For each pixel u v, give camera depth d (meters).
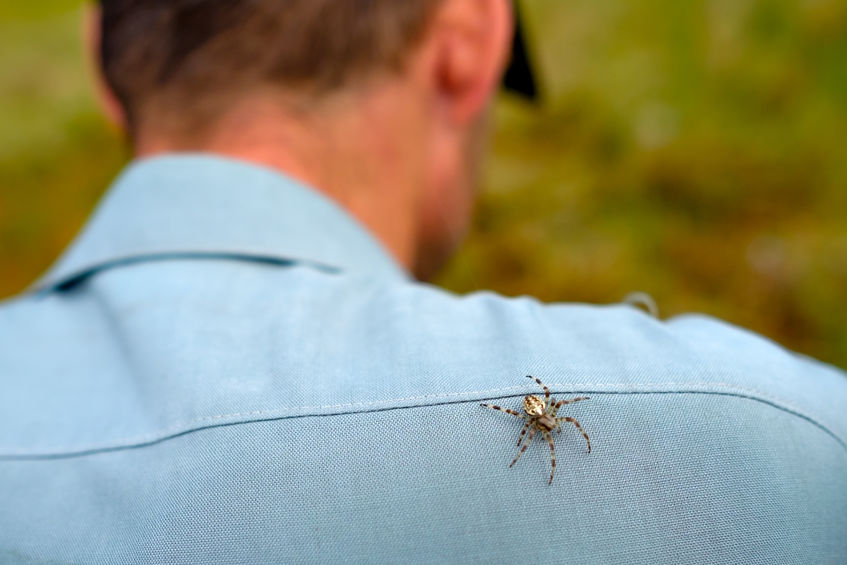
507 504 0.40
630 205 1.53
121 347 0.44
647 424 0.40
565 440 0.40
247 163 0.47
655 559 0.40
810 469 0.41
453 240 0.61
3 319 0.47
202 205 0.46
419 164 0.52
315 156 0.49
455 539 0.40
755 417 0.41
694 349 0.42
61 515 0.41
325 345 0.42
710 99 1.66
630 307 0.44
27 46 2.01
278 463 0.40
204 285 0.45
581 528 0.40
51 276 0.49
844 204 1.44
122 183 0.48
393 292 0.44
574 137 1.67
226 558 0.40
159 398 0.42
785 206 1.48
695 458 0.40
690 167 1.55
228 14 0.48
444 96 0.52
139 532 0.40
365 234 0.48
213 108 0.48
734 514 0.40
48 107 1.89
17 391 0.44
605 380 0.41
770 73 1.65
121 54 0.49
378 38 0.49
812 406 0.41
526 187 1.59
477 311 0.43
